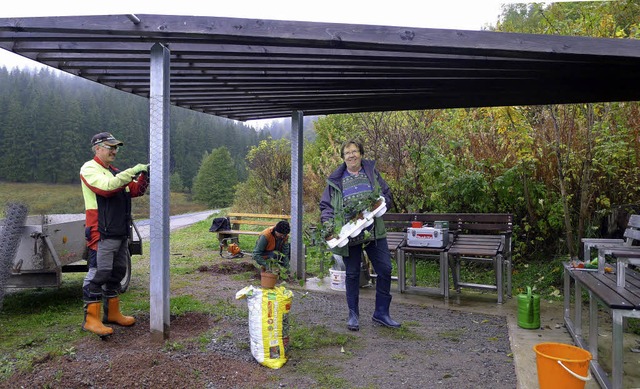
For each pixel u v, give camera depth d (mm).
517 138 7336
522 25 8578
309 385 3420
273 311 3770
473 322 5062
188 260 9039
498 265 5652
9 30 3639
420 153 8070
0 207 5762
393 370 3707
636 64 3646
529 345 4215
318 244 4539
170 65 4586
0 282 4676
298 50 4035
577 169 6824
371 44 3369
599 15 6578
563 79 4613
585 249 4961
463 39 3268
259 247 6699
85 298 4348
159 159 4090
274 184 19047
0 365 3701
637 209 6375
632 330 4609
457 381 3490
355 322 4715
